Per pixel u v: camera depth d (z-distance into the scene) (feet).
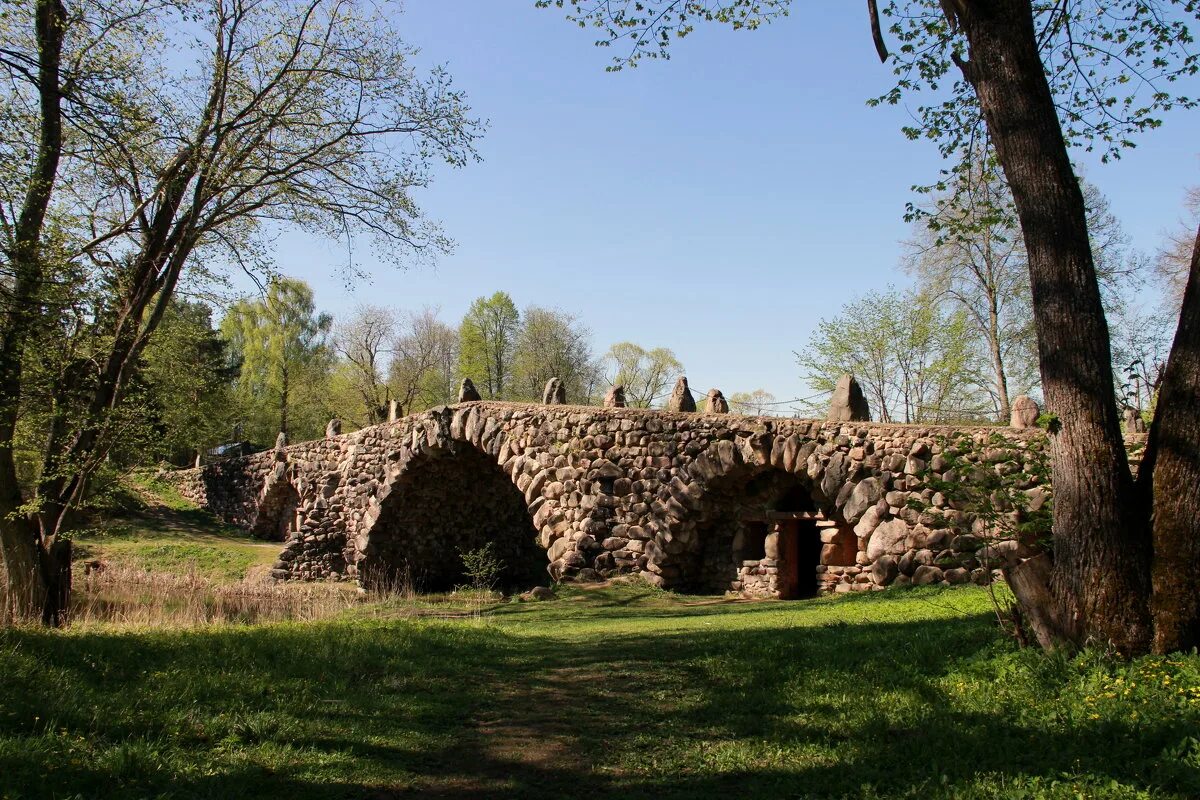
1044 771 14.17
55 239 37.81
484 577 78.28
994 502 38.65
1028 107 21.08
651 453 57.21
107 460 46.93
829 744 17.22
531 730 19.71
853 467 47.29
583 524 58.59
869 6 26.18
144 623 42.16
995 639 22.35
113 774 14.21
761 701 20.81
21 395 42.19
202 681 20.94
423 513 80.18
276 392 170.09
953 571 43.01
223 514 116.47
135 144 41.86
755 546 55.47
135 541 97.45
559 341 162.91
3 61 35.06
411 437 74.08
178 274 46.01
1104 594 19.17
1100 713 16.14
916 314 103.35
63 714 16.89
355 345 154.71
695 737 18.66
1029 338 99.86
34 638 23.95
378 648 28.12
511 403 65.82
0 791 12.91
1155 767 13.67
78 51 39.37
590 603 51.90
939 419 99.55
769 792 14.89
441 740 18.80
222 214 48.06
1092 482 19.51
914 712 18.38
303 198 49.57
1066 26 29.81
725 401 57.57
